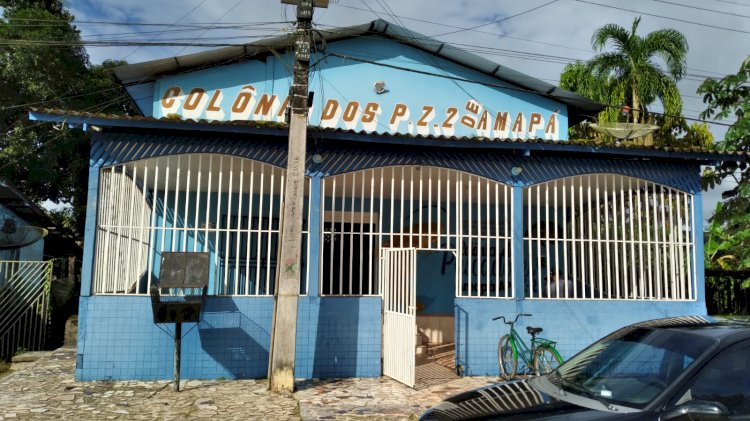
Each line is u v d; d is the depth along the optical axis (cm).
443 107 1318
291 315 774
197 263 755
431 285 1175
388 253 876
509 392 446
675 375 390
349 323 869
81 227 2095
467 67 1340
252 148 866
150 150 838
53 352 1055
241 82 1250
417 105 1307
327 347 859
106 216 834
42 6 2067
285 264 777
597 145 928
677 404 367
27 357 1048
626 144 952
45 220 1697
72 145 1903
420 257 1176
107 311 808
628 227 1022
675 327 457
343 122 1271
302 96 798
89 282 807
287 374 764
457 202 924
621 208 1000
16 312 1128
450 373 909
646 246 997
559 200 1096
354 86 1287
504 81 1352
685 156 966
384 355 873
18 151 1834
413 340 798
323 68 1278
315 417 654
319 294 865
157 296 733
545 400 411
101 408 673
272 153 872
